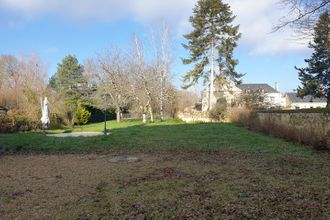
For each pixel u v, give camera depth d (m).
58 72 50.41
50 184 6.21
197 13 34.78
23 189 5.86
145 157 9.38
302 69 36.06
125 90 34.25
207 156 9.45
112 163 8.41
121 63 35.03
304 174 6.82
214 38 34.88
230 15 34.31
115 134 16.08
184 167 7.73
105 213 4.55
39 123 21.45
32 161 8.88
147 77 31.72
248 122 19.92
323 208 4.58
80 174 7.06
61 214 4.54
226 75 34.88
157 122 29.80
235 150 10.63
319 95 35.19
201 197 5.20
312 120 13.03
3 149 11.06
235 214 4.41
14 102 23.95
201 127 20.89
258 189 5.61
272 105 32.12
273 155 9.54
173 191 5.58
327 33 9.65
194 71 35.28
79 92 48.00
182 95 38.94
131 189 5.75
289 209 4.56
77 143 12.30
